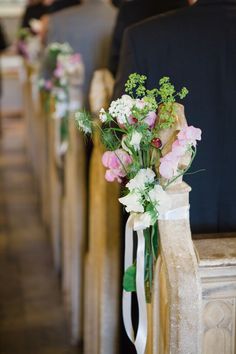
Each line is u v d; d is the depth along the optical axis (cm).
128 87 164
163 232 158
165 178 156
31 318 363
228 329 165
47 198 487
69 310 346
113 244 242
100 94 248
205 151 195
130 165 159
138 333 172
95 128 168
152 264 168
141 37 196
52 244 440
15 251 468
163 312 163
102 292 248
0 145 798
